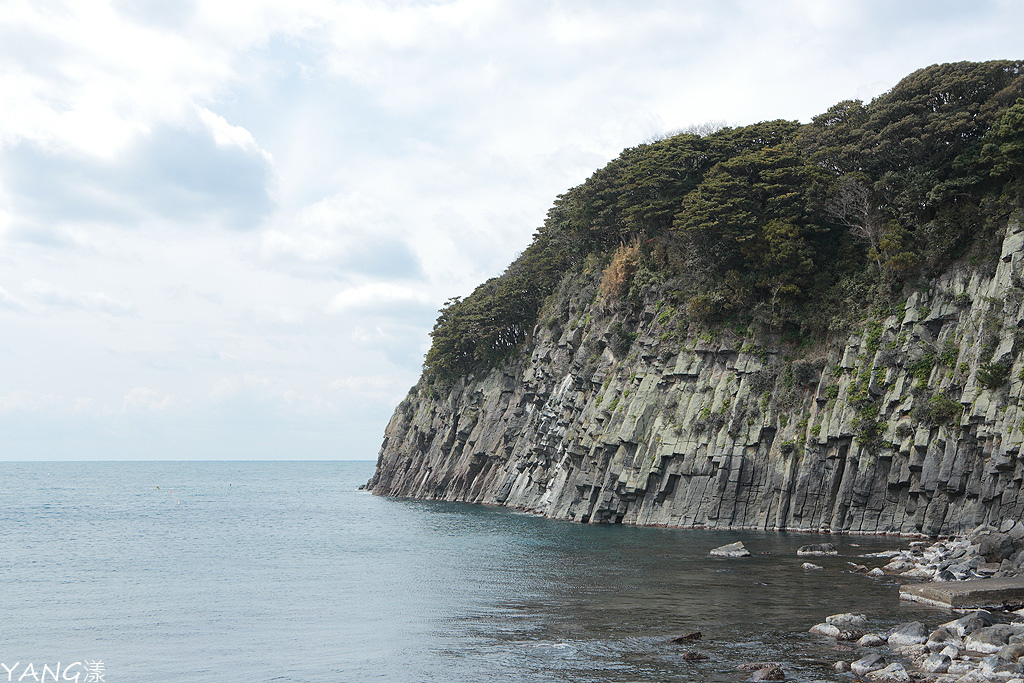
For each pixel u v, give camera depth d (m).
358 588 44.47
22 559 62.56
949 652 24.17
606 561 51.12
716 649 26.84
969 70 72.56
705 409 76.56
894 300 70.81
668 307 86.00
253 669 26.95
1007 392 57.47
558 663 25.95
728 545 53.50
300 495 177.12
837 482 68.06
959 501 59.97
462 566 51.91
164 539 79.12
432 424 142.25
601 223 105.06
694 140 91.50
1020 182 65.44
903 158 74.88
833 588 38.03
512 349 126.69
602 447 84.06
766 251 80.31
